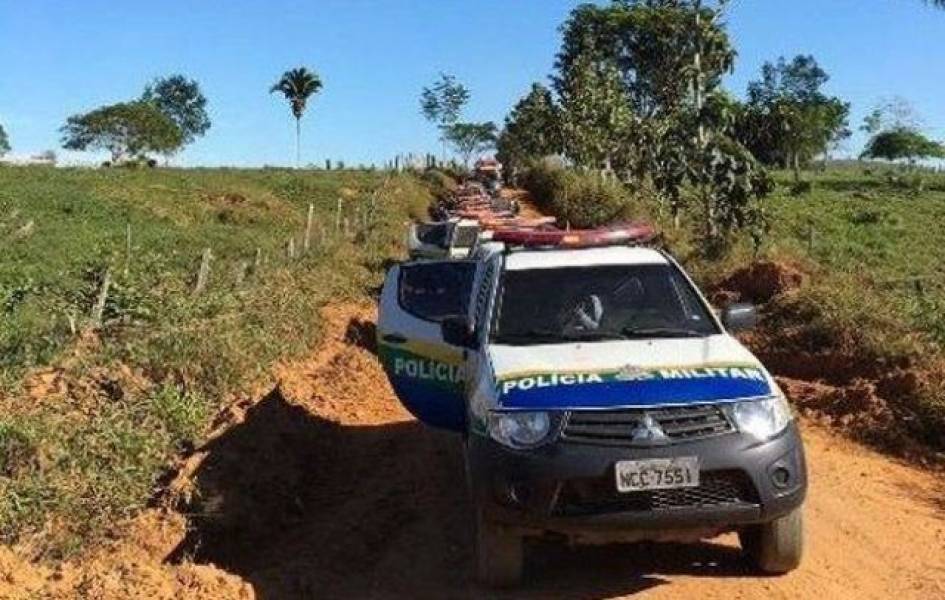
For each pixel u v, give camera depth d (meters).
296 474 8.30
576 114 48.25
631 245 7.44
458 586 6.14
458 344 6.87
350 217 35.53
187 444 8.38
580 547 6.65
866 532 7.20
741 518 5.52
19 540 6.44
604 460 5.42
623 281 6.88
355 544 7.07
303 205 43.06
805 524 7.27
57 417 8.23
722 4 21.83
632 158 38.72
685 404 5.53
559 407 5.56
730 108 20.75
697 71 21.89
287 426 9.01
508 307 6.76
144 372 9.91
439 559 6.61
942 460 9.36
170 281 13.66
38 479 7.03
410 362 8.25
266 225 34.72
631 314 6.70
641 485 5.39
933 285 16.48
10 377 9.39
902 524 7.45
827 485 8.34
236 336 11.38
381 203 40.75
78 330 11.44
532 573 6.30
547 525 5.48
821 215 45.56
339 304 16.91
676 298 6.81
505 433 5.60
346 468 8.88
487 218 19.34
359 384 11.77
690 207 26.92
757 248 20.09
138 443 7.88
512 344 6.50
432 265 8.75
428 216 43.06
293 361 12.41
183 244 24.56
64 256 19.58
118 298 12.32
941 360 11.13
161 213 33.12
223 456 7.83
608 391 5.62
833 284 15.27
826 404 10.81
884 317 12.57
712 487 5.51
